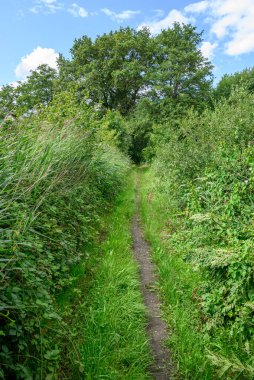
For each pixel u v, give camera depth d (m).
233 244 3.91
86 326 3.49
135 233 7.44
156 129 25.56
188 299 4.30
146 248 6.50
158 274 5.21
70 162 6.08
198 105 31.69
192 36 34.75
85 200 6.70
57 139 6.05
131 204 9.84
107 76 37.94
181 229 6.27
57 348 2.86
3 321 2.61
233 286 3.49
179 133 11.06
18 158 4.50
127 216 8.48
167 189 9.86
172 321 3.94
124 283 4.59
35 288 3.03
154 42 38.16
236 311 3.46
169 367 3.28
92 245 5.62
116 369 3.07
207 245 4.47
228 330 3.51
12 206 3.66
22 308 2.58
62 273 4.12
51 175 5.19
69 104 8.34
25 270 2.87
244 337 3.33
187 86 32.53
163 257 5.69
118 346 3.36
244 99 9.66
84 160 7.15
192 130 9.99
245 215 4.32
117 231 6.70
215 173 5.46
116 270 4.83
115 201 9.65
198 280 4.66
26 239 3.35
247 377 2.86
